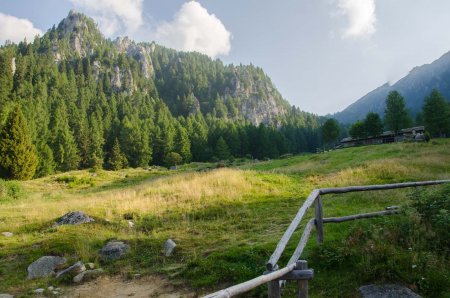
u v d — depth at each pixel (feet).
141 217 49.60
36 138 279.08
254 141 397.39
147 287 25.53
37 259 32.53
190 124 458.50
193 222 45.93
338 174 84.07
